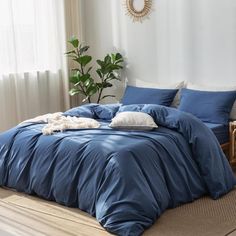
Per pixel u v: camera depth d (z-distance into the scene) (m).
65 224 3.14
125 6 5.57
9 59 5.30
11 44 5.30
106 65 5.57
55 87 5.91
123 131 3.71
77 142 3.50
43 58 5.73
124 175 3.08
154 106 3.91
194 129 3.66
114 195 3.04
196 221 3.12
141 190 3.06
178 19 5.05
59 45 5.89
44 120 4.22
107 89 6.01
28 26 5.50
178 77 5.16
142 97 5.00
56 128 3.86
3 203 3.62
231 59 4.66
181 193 3.43
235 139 4.34
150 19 5.33
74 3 5.98
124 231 2.88
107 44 5.90
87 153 3.36
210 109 4.44
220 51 4.74
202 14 4.83
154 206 3.09
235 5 4.55
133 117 3.74
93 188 3.23
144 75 5.51
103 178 3.18
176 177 3.43
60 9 5.84
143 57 5.48
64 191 3.44
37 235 2.98
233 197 3.61
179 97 4.93
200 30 4.87
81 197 3.32
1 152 4.02
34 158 3.73
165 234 2.92
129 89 5.24
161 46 5.27
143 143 3.36
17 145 3.91
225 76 4.74
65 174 3.45
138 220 2.96
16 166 3.86
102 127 3.93
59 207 3.47
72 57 5.85
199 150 3.62
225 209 3.35
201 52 4.90
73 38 5.59
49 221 3.21
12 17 5.25
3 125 5.31
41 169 3.63
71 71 6.05
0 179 3.98
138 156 3.23
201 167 3.62
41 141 3.74
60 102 6.01
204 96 4.55
